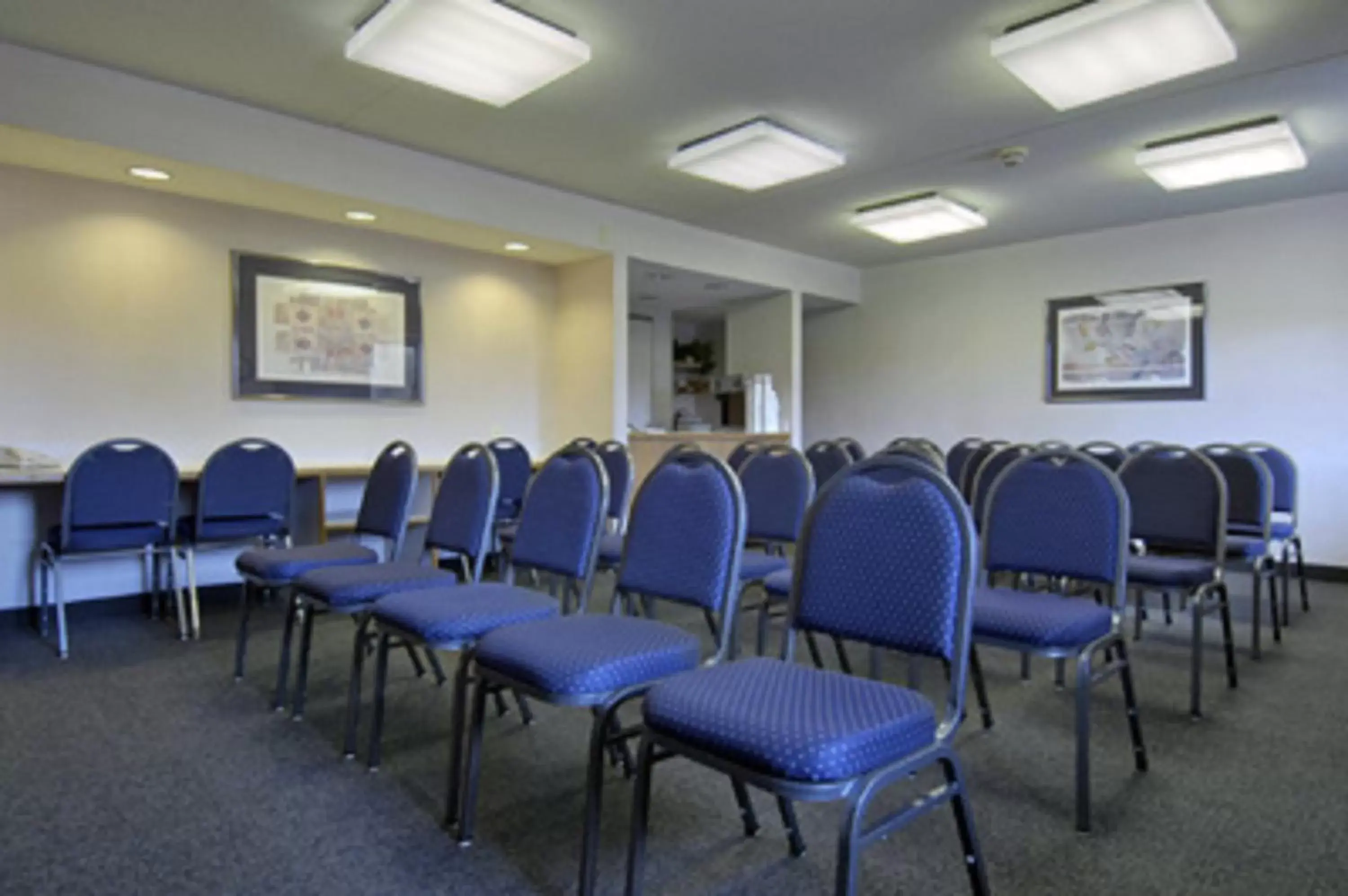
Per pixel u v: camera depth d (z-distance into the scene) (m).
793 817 1.67
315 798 1.93
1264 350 5.25
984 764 2.16
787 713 1.20
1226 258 5.39
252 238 4.31
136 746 2.24
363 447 4.77
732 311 7.21
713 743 1.19
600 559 3.04
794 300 6.68
